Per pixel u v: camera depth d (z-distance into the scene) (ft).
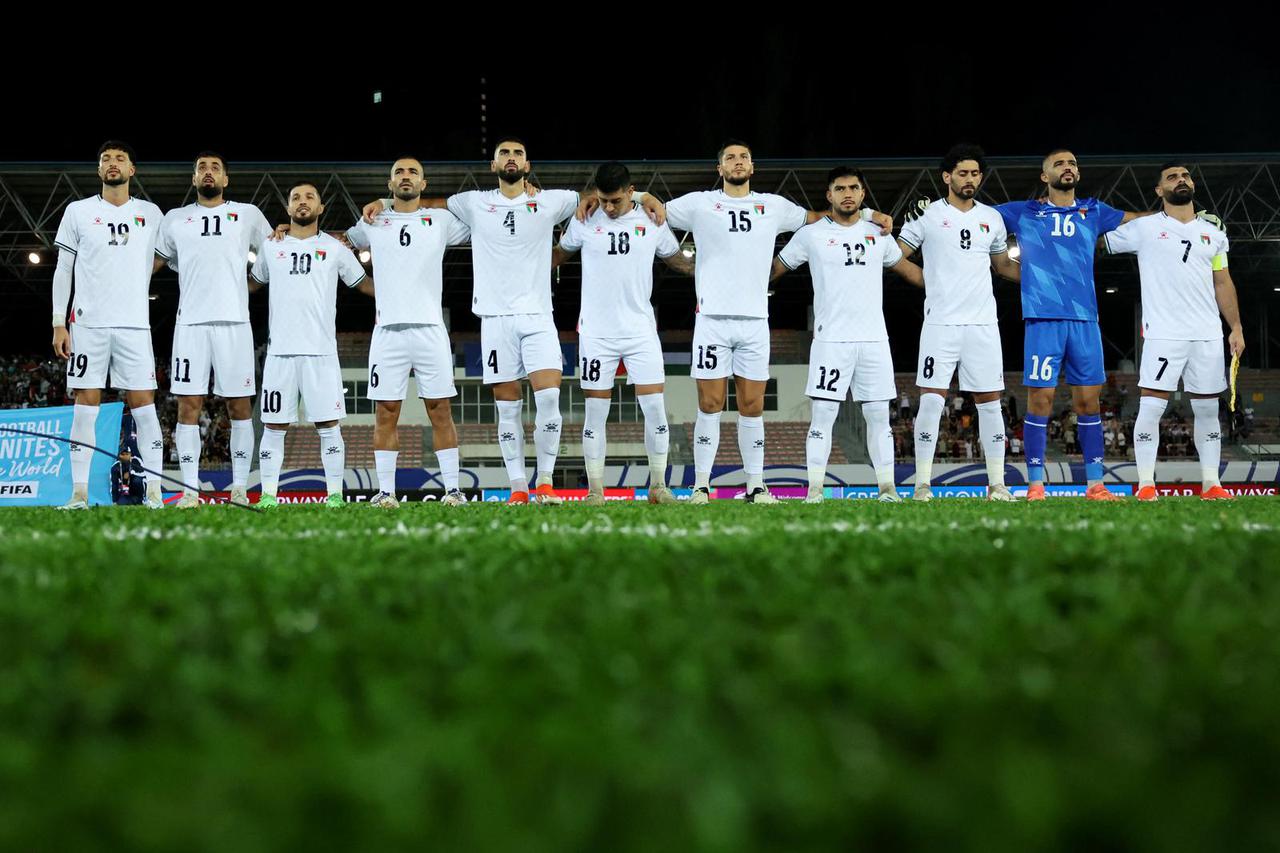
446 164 89.30
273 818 3.69
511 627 7.27
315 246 32.07
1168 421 107.86
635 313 31.12
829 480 91.25
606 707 5.04
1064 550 12.58
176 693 5.49
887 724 4.78
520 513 23.63
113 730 4.91
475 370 116.26
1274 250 108.58
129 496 46.55
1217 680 5.60
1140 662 6.05
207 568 11.35
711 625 7.28
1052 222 31.83
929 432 32.22
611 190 30.35
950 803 3.73
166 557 12.66
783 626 7.31
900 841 3.49
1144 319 33.37
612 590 9.08
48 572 11.10
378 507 28.76
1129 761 4.22
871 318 31.60
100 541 15.07
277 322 31.99
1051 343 31.78
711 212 30.99
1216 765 4.25
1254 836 3.51
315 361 32.12
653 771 4.11
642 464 113.60
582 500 32.22
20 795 3.99
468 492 89.61
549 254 31.42
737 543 14.12
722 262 31.01
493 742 4.50
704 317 31.24
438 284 31.68
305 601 8.71
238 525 19.17
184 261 31.37
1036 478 32.60
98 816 3.75
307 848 3.45
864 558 11.73
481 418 117.08
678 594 8.94
